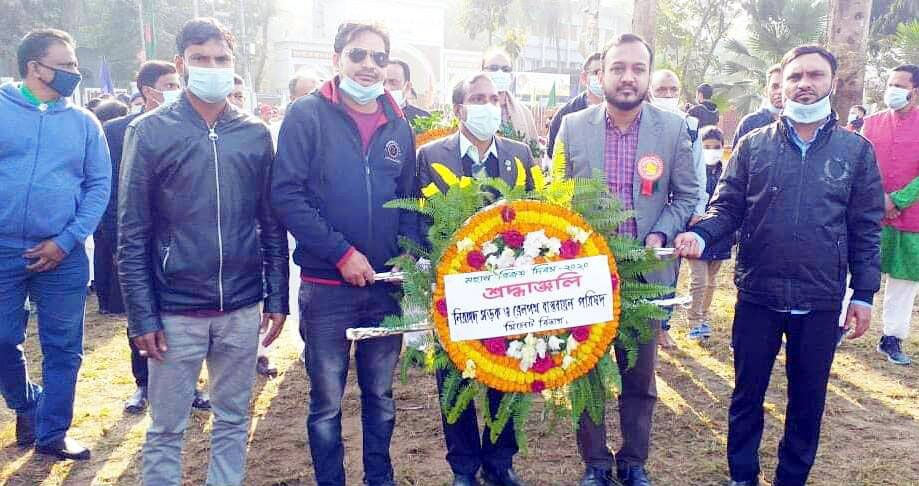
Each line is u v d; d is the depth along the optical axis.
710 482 4.06
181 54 3.22
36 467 4.20
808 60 3.42
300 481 4.10
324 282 3.46
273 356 6.34
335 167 3.40
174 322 3.28
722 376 5.75
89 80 40.88
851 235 3.58
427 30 39.38
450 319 3.20
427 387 5.53
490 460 3.94
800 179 3.48
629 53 3.60
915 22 17.70
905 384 5.53
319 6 39.12
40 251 4.02
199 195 3.23
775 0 25.38
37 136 4.05
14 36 33.56
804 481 3.72
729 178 3.79
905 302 6.00
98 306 7.94
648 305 3.36
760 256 3.59
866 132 6.02
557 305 3.26
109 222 5.26
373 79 3.43
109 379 5.68
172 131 3.18
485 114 3.78
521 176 3.35
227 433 3.54
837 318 3.56
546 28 48.59
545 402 3.40
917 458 4.32
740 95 26.86
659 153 3.76
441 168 3.38
